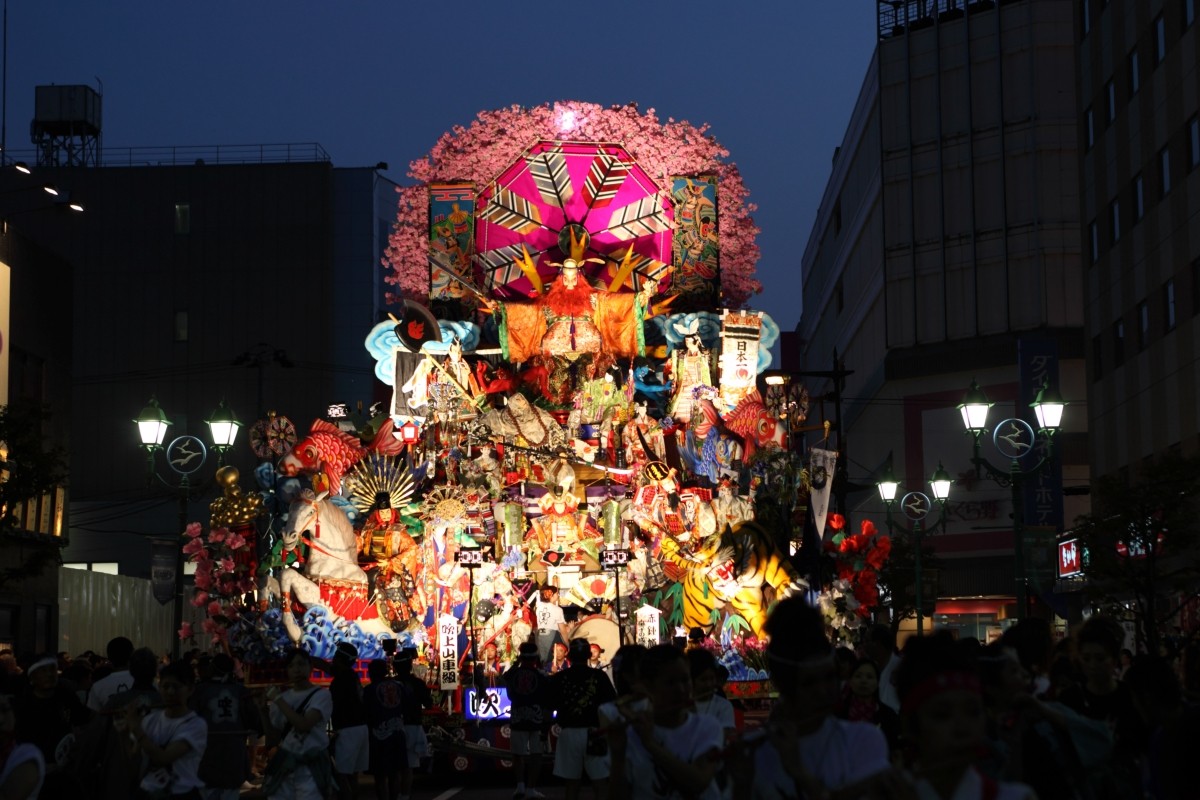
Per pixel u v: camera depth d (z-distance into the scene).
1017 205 66.38
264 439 27.78
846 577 28.61
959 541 65.50
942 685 5.43
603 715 7.92
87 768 11.07
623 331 32.50
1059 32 66.12
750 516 28.62
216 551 26.84
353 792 17.58
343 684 17.38
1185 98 37.22
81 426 64.88
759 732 6.30
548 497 28.59
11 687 13.61
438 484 28.53
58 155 68.12
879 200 71.06
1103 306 44.59
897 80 70.12
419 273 35.75
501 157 35.84
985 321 66.75
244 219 66.00
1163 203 39.03
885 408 69.88
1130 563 29.08
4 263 36.22
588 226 35.00
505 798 21.05
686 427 30.53
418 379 29.38
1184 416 37.56
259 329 65.50
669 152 35.97
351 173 68.00
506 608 27.09
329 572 26.75
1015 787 5.21
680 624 27.92
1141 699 7.76
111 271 65.69
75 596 41.94
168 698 10.83
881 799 5.66
